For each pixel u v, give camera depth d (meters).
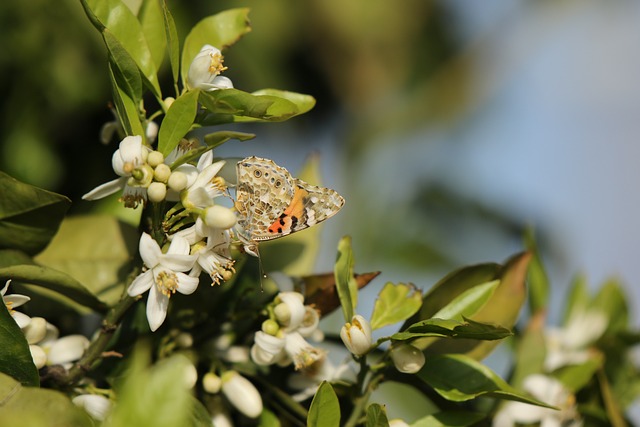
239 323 0.68
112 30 0.66
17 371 0.63
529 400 0.65
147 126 0.65
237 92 0.64
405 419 0.81
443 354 0.67
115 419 0.57
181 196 0.64
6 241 0.66
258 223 0.66
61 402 0.61
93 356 0.64
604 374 0.76
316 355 0.66
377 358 0.69
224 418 0.67
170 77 0.85
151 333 0.67
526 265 0.69
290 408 0.68
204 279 0.67
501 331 0.63
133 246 0.70
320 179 0.74
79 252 0.69
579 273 0.80
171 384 0.57
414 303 0.67
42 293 0.68
